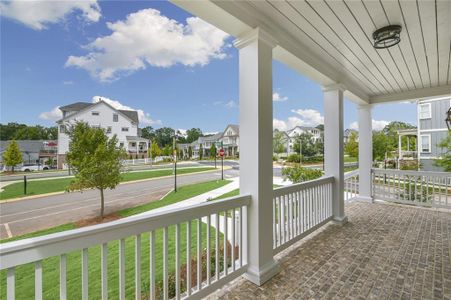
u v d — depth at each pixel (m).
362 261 2.60
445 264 2.52
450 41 2.67
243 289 2.09
